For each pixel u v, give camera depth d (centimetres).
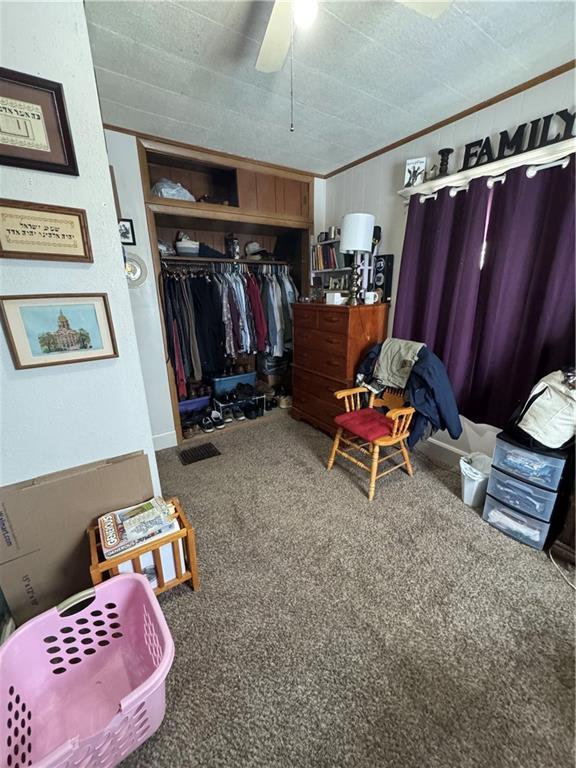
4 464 106
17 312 98
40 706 93
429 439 251
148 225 236
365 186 263
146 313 247
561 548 151
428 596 134
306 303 279
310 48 138
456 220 203
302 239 316
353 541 165
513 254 176
